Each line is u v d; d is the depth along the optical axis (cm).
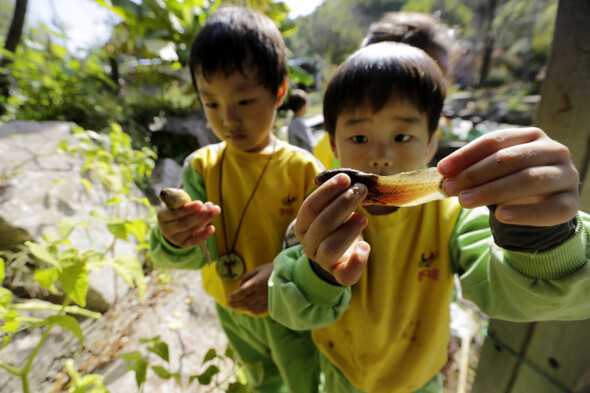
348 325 114
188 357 195
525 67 2042
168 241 120
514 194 56
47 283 89
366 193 61
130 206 276
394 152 96
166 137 448
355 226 65
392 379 113
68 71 411
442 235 106
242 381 141
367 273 108
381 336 109
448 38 189
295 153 135
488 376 128
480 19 1981
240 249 135
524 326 110
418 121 95
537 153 56
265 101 127
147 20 323
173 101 532
